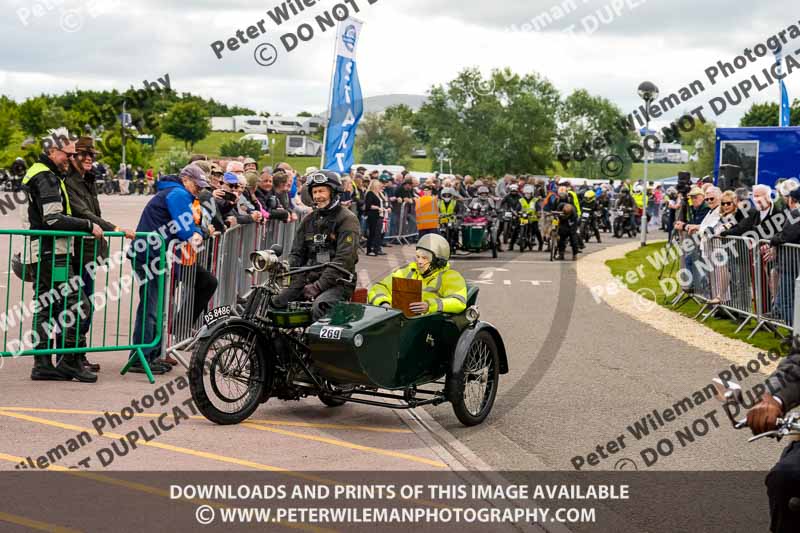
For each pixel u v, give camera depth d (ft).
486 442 20.29
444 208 77.46
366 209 72.38
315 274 22.40
